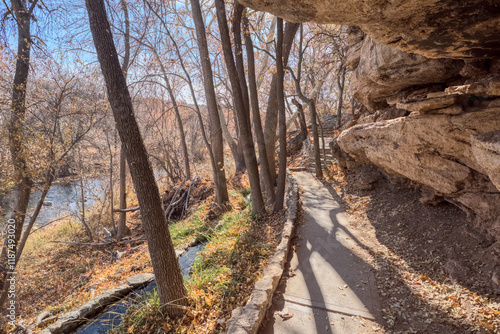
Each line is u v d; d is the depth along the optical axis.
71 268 10.48
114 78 4.28
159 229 4.69
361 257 5.95
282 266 5.59
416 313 4.26
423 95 6.15
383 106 8.41
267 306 4.54
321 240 6.83
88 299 6.69
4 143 7.73
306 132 17.22
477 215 5.46
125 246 11.95
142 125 18.03
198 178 16.38
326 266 5.73
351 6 2.91
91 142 11.77
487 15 3.01
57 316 6.03
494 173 3.33
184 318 4.76
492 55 4.34
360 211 8.22
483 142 3.37
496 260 4.71
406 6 2.88
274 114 12.12
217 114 12.67
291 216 7.97
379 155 7.02
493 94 4.23
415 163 5.99
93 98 10.13
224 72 17.61
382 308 4.45
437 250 5.62
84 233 13.94
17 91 8.06
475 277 4.67
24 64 8.29
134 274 7.82
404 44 3.84
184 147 17.28
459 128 4.88
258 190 8.73
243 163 18.77
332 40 14.80
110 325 5.55
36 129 8.30
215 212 10.96
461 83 5.68
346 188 10.12
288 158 17.84
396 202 7.91
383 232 6.84
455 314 4.11
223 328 4.32
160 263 4.76
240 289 5.29
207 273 5.99
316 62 18.61
